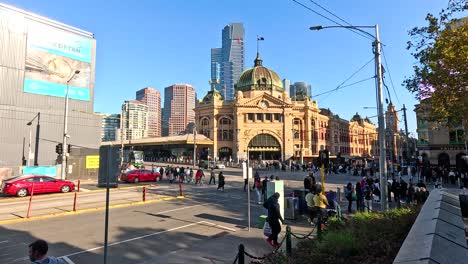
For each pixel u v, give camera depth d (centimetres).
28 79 3684
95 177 3750
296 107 8406
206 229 1327
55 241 1120
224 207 1900
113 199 2205
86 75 4197
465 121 1529
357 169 4831
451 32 1359
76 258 938
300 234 1217
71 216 1586
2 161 3459
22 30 3662
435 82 1435
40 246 529
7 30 3553
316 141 8794
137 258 944
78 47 4141
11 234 1217
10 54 3562
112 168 767
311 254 788
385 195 1558
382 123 1614
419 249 386
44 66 3816
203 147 8088
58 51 3947
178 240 1150
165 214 1653
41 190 2453
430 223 513
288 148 8012
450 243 409
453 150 4316
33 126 3700
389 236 819
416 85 1543
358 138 11894
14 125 3569
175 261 892
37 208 1812
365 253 731
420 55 1503
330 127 9744
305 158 7881
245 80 8731
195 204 2008
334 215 1446
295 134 8381
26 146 3641
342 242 773
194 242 1128
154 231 1280
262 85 8556
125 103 7094
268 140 8056
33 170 3072
